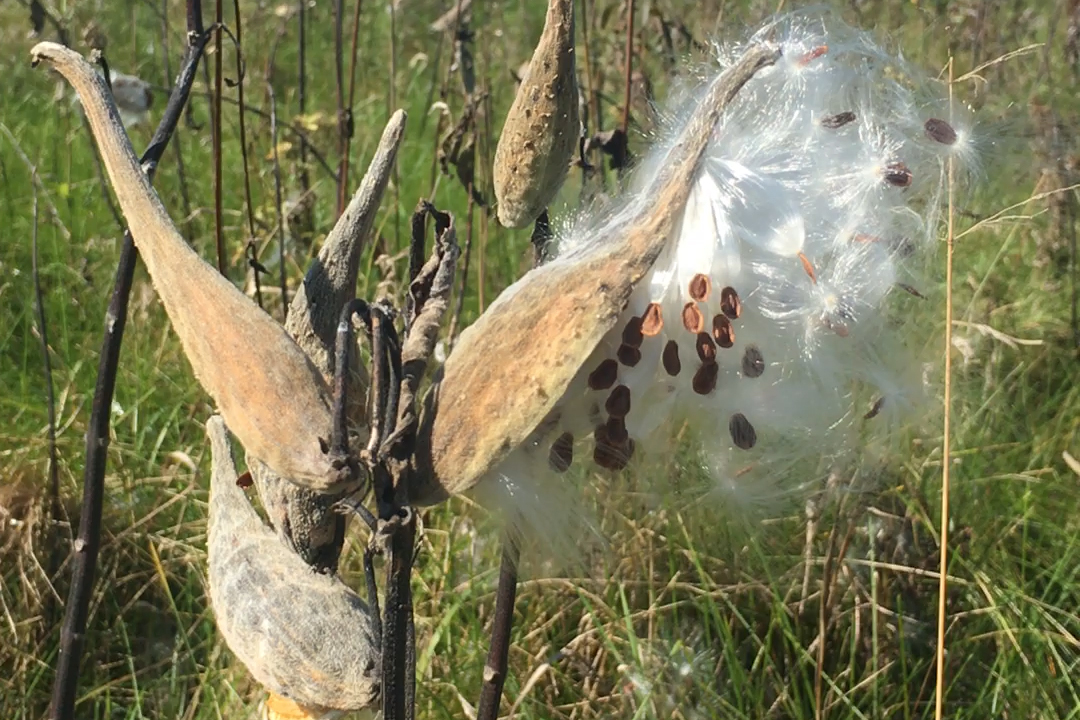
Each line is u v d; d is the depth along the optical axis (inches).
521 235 33.7
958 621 23.6
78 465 26.8
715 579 23.7
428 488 11.5
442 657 23.0
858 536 24.2
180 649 24.2
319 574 12.9
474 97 25.6
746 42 15.2
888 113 15.0
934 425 23.3
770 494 14.6
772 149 13.4
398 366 11.4
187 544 25.3
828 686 22.5
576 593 24.0
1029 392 28.3
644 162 14.1
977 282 29.2
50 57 12.5
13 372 29.5
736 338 12.5
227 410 11.6
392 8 32.1
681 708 21.9
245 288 27.8
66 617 17.1
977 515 25.0
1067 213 30.1
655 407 12.3
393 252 31.0
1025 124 25.5
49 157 38.5
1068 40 32.6
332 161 36.9
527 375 11.3
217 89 20.9
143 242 11.9
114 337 16.3
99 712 23.3
